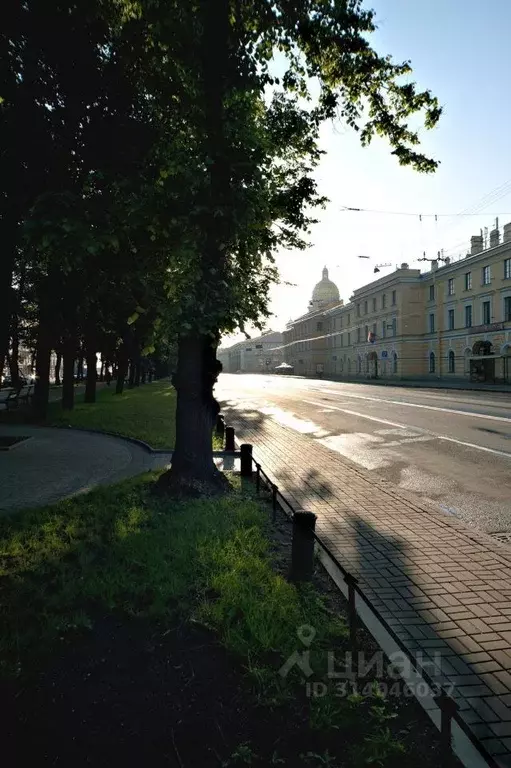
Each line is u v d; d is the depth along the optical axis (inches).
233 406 949.8
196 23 239.1
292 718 103.2
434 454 430.6
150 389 1637.6
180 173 225.9
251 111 266.2
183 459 285.4
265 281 423.8
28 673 115.3
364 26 257.1
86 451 448.5
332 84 291.9
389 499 284.8
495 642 136.3
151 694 109.7
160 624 137.4
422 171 304.7
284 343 4729.3
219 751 94.2
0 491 299.7
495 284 1654.8
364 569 185.0
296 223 357.1
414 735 99.7
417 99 285.0
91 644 128.3
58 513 243.4
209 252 250.4
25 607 145.0
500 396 1066.7
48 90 254.2
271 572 170.6
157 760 91.7
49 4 223.9
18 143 245.6
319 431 597.9
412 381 2018.9
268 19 253.0
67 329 687.1
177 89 256.5
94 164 252.8
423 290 2186.3
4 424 639.1
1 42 228.8
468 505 277.7
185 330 234.7
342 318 3154.5
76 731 98.5
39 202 198.8
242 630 132.0
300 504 273.7
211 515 230.8
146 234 233.1
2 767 89.0
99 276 279.6
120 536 205.3
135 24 242.4
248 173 228.1
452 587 169.9
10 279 341.7
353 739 98.0
